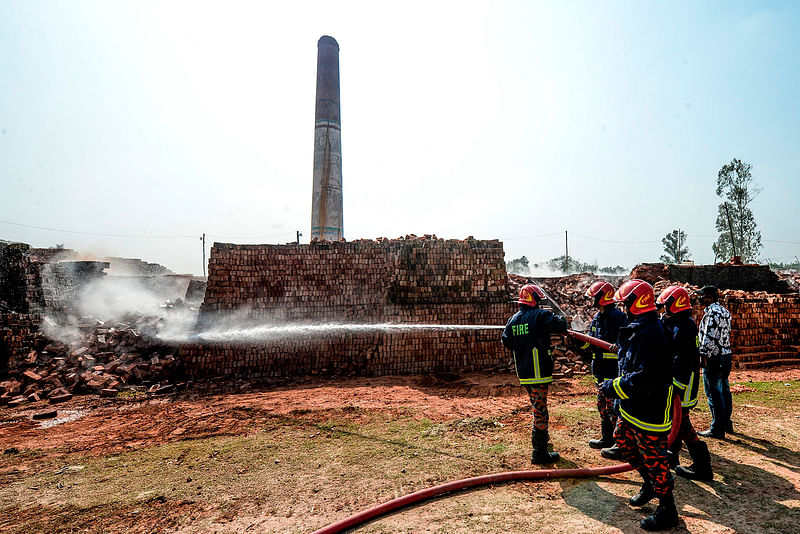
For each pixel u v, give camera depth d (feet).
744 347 38.96
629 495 12.73
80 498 14.20
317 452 17.81
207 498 13.73
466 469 15.14
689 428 13.80
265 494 13.84
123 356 37.09
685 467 14.17
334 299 39.37
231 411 25.39
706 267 56.59
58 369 34.78
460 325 37.76
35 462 18.07
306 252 40.06
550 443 17.66
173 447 19.48
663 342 11.34
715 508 11.82
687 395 13.75
